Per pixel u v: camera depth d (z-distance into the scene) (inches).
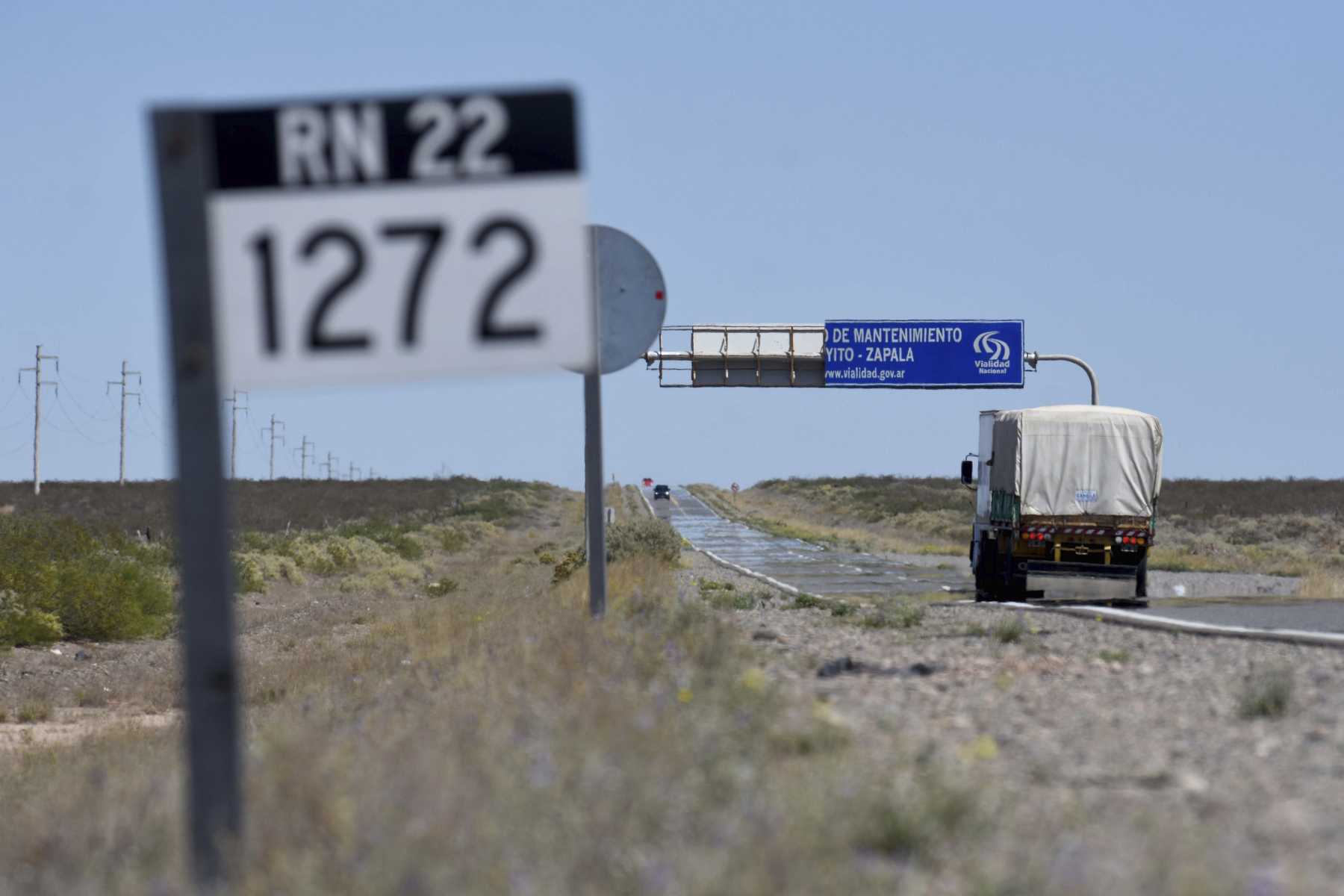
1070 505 4446.4
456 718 1186.0
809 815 778.8
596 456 2081.7
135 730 2338.8
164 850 840.9
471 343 609.6
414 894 657.0
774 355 7258.9
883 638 2287.2
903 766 1007.0
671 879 673.0
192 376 601.0
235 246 604.1
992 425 4872.0
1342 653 1881.2
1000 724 1275.8
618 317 2003.0
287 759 930.7
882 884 693.3
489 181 612.4
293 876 682.8
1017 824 847.7
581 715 1088.2
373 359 607.8
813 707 1284.4
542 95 615.8
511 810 781.3
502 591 5059.1
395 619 4178.2
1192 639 2159.2
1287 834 827.4
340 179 608.7
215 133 605.3
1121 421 4453.7
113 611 4192.9
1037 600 4242.1
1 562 4212.6
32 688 3221.0
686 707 1176.8
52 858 872.9
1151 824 820.0
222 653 608.7
